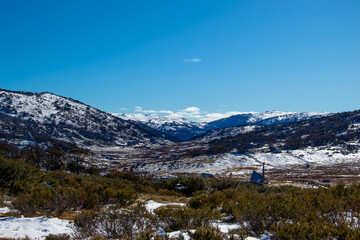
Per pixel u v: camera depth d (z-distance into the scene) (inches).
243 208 267.9
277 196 377.7
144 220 259.0
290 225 190.7
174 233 237.3
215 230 222.5
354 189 313.0
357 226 193.0
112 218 236.8
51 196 343.9
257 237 226.1
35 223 271.0
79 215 248.1
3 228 244.5
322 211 237.8
